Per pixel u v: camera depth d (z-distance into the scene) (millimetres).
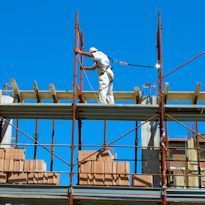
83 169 20625
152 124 24469
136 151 23922
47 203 21562
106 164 20656
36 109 21984
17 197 20203
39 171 20703
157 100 24047
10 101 24656
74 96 21422
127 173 20469
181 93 24016
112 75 23047
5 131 24031
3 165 20844
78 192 20156
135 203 20562
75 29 22422
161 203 20297
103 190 20141
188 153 25609
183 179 25125
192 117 22312
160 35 22047
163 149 20672
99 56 22891
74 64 21859
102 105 21281
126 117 22578
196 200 19828
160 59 21766
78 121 23062
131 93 24375
